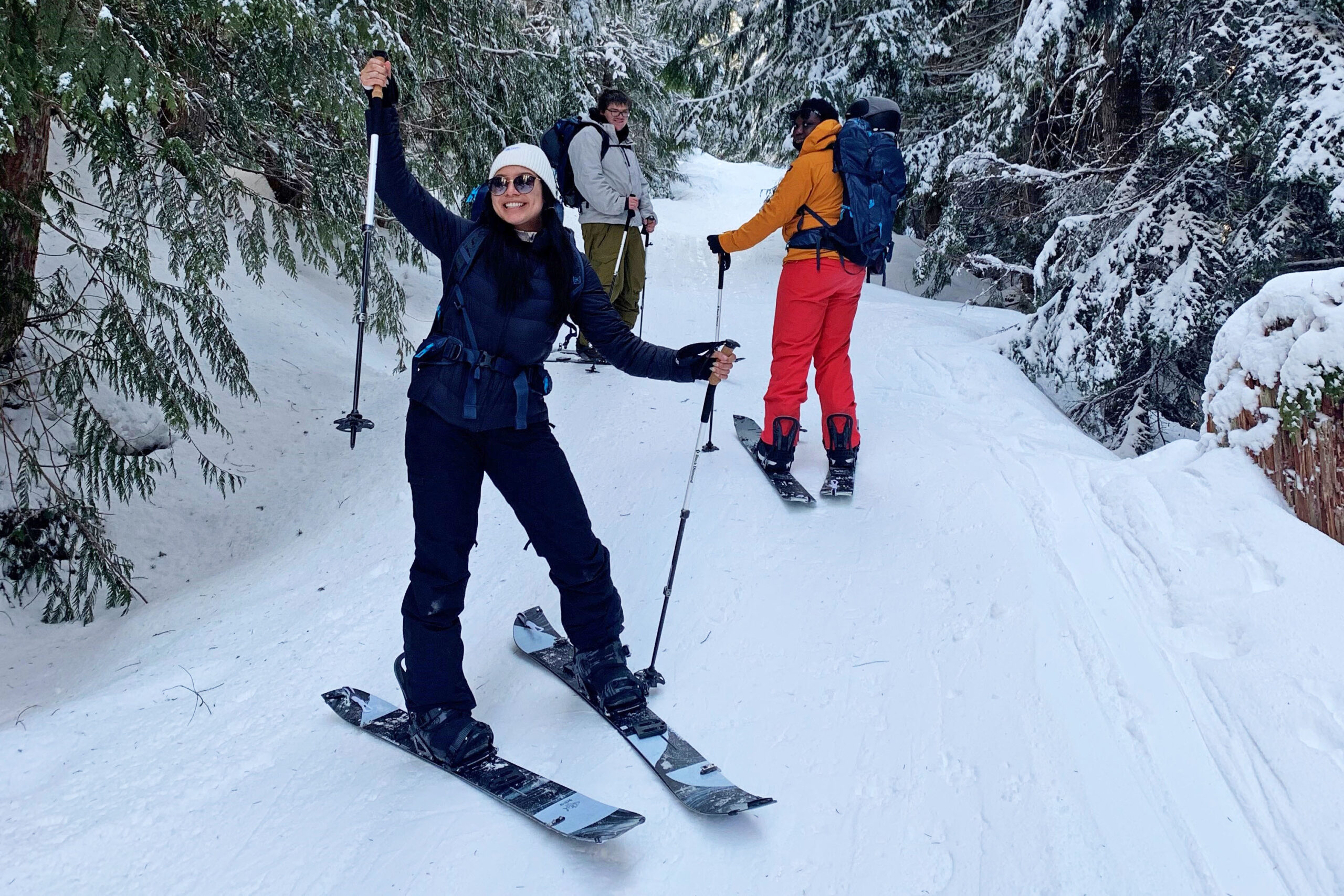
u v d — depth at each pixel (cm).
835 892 204
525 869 210
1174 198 662
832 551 349
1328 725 236
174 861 224
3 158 430
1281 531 305
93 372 575
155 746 276
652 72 1270
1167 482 354
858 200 384
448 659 251
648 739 250
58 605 468
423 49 695
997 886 203
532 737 262
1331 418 309
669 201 1623
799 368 407
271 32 469
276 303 775
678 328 774
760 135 1389
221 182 538
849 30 1216
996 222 962
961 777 234
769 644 295
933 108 1205
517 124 898
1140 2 753
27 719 313
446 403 243
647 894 204
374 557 415
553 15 984
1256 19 599
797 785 236
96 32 355
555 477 254
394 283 695
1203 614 287
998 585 314
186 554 522
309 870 216
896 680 274
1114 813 219
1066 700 256
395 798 238
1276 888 198
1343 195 541
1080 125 866
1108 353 643
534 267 242
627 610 323
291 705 293
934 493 390
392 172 247
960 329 761
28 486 471
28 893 215
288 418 641
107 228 496
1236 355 359
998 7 1132
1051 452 427
